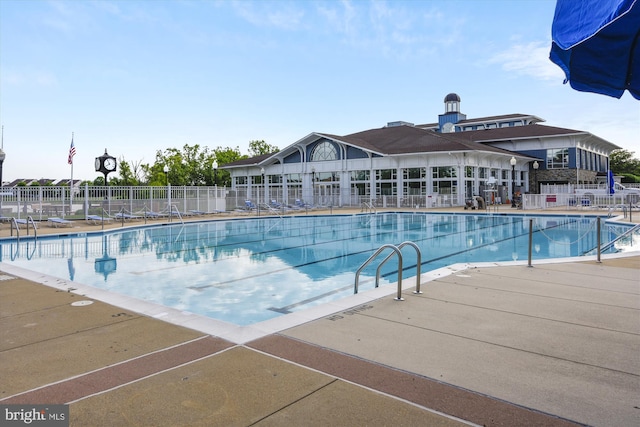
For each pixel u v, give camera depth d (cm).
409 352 415
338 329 483
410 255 1270
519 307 571
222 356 405
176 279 927
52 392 336
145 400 322
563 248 1372
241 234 1888
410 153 3638
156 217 2706
